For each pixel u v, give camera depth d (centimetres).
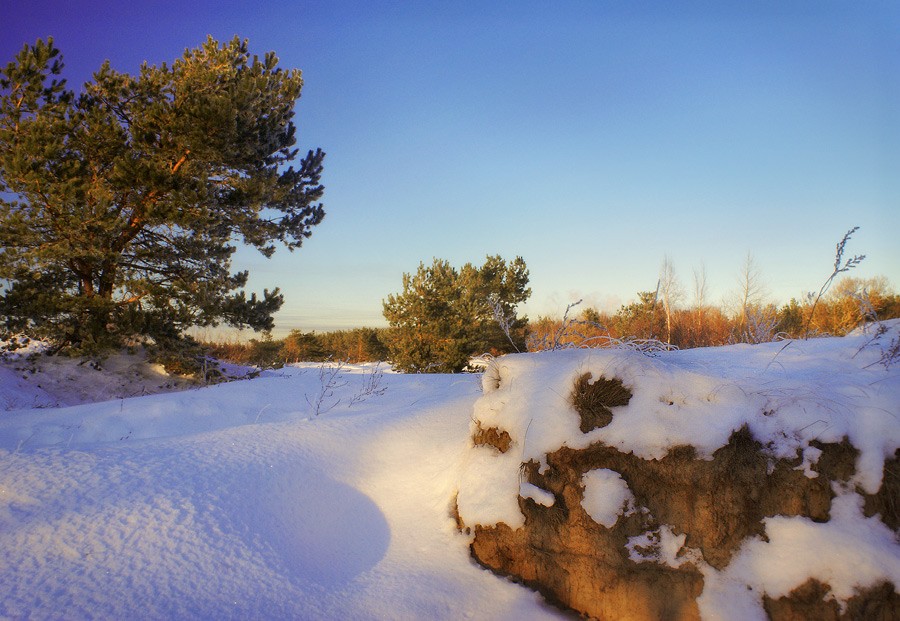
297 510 373
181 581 283
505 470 356
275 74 1414
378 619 279
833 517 270
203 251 1325
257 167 1327
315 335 3506
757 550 276
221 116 1131
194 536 319
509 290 2227
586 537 308
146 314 1166
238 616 266
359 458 462
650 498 305
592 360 351
